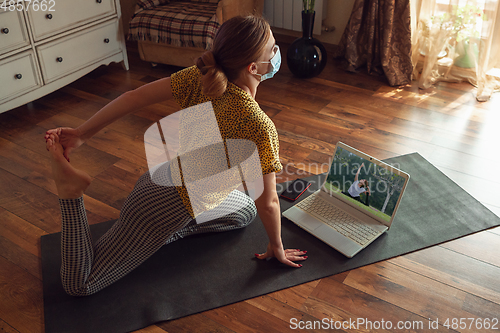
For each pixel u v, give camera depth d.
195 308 1.56
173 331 1.50
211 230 1.86
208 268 1.72
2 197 2.12
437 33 3.02
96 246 1.59
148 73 3.44
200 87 1.32
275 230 1.56
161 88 1.39
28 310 1.57
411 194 2.10
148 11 3.27
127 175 2.28
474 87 3.10
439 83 3.17
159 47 3.35
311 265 1.74
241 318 1.54
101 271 1.57
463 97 2.98
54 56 2.89
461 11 2.97
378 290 1.64
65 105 2.97
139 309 1.56
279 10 3.75
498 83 3.05
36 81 2.83
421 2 3.09
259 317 1.54
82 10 2.99
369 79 3.27
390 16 3.03
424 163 2.32
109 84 3.26
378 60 3.32
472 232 1.88
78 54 3.06
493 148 2.45
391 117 2.77
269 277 1.68
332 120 2.74
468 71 3.16
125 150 2.47
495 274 1.70
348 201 1.96
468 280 1.67
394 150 2.44
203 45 3.08
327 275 1.69
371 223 1.88
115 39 3.31
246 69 1.22
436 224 1.93
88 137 1.46
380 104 2.92
